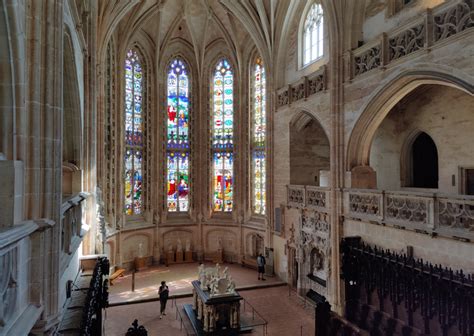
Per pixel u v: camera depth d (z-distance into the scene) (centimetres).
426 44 1138
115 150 2366
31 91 609
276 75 2281
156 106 2683
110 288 2053
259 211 2639
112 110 2345
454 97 1474
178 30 2734
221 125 2822
